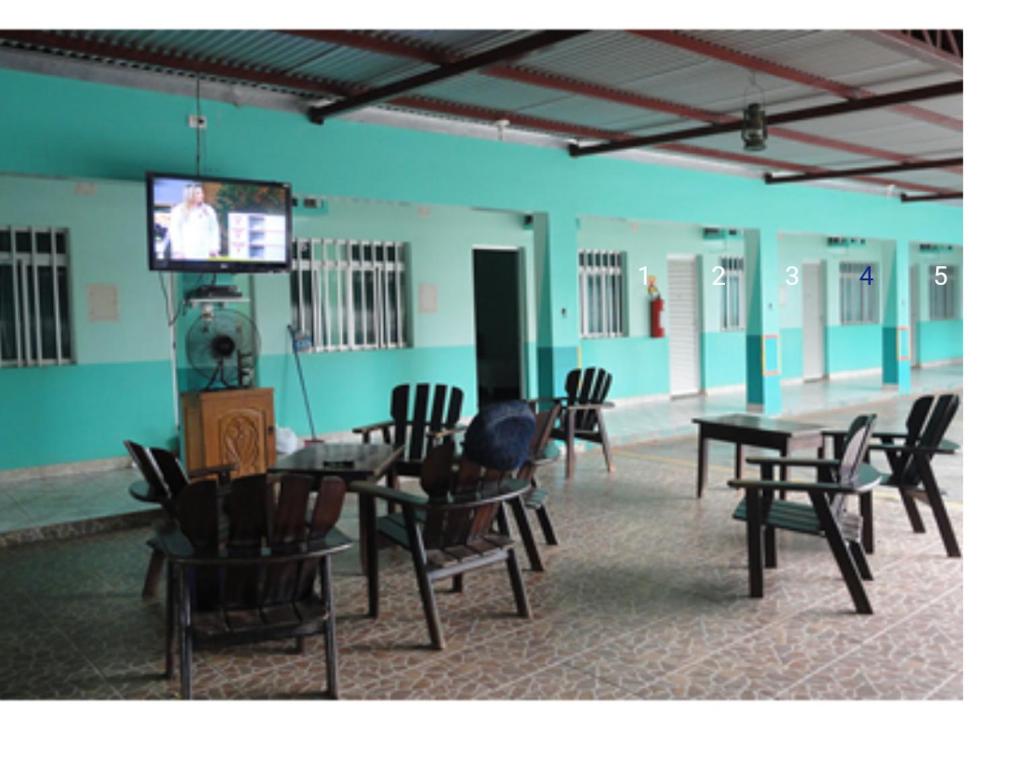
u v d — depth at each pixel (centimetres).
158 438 868
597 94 686
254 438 654
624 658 358
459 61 564
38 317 803
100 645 386
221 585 322
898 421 1077
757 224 1102
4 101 560
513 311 1193
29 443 793
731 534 552
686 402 1283
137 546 564
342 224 986
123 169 609
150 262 592
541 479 748
